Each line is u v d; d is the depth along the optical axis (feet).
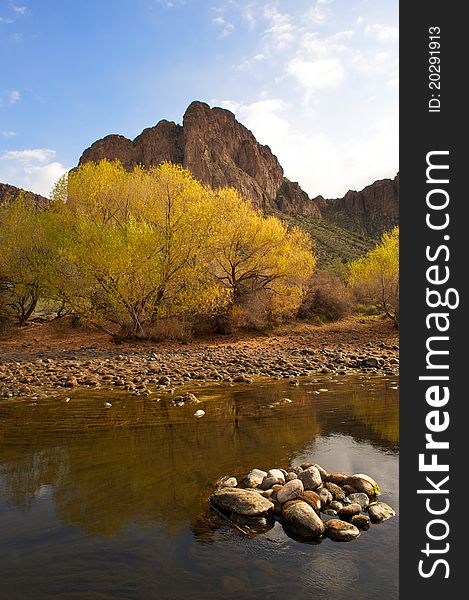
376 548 11.21
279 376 38.99
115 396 30.19
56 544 11.35
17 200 75.05
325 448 19.03
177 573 10.04
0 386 33.30
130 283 58.70
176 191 65.41
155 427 22.43
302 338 72.18
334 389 33.01
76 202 69.21
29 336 71.72
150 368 41.50
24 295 80.69
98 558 10.68
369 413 25.48
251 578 9.87
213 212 66.23
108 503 13.71
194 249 63.87
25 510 13.29
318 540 11.58
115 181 69.15
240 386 34.24
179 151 388.57
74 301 61.31
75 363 44.47
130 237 57.11
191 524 12.39
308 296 92.99
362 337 73.67
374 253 89.10
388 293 85.76
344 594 9.34
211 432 21.54
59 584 9.65
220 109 447.01
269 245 76.64
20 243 67.10
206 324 74.02
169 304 66.18
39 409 26.35
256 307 75.77
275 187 471.21
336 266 142.61
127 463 17.19
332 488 14.25
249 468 16.62
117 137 414.41
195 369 41.70
